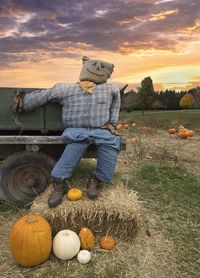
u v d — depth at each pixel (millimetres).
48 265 3529
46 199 4148
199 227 4465
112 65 4547
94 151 4988
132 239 4004
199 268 3594
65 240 3588
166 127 16000
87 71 4418
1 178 4633
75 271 3432
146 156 8195
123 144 4527
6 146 4863
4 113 4660
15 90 4645
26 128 4723
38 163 4676
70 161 4141
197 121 16453
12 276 3359
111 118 4477
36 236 3438
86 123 4305
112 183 4605
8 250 3773
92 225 3963
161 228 4363
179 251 3869
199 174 6879
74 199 4039
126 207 3961
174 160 7793
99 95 4332
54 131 5297
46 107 4715
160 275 3434
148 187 5812
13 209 4688
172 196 5461
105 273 3410
